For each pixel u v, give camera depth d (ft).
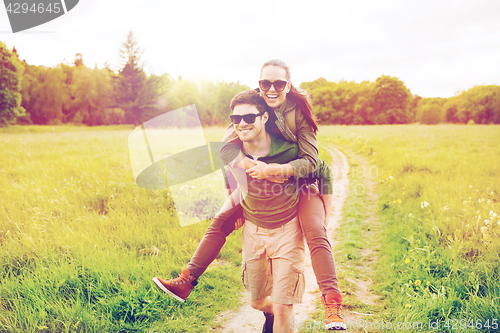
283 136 6.97
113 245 13.07
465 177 22.58
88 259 11.59
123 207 17.10
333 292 6.21
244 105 6.60
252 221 7.22
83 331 8.42
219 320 9.44
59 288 10.03
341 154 46.19
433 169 26.91
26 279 10.27
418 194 20.84
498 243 11.80
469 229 13.38
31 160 30.04
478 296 9.33
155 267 11.58
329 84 303.68
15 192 18.67
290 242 6.91
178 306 9.83
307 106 6.93
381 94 254.27
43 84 227.61
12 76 157.28
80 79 238.48
